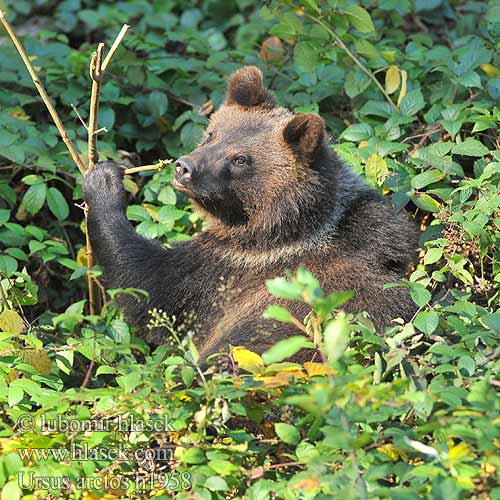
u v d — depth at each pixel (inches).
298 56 549.0
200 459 330.3
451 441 315.3
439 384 339.0
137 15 740.0
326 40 567.8
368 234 445.4
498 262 446.3
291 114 470.0
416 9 636.1
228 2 746.8
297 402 290.0
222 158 444.5
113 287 469.4
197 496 317.4
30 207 506.6
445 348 359.6
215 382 337.7
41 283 527.5
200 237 467.2
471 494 307.7
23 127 545.6
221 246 459.2
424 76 569.3
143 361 483.8
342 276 433.4
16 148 522.6
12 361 399.9
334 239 445.4
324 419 336.2
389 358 353.7
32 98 569.9
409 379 328.8
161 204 533.6
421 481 312.8
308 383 346.9
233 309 447.8
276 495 334.3
